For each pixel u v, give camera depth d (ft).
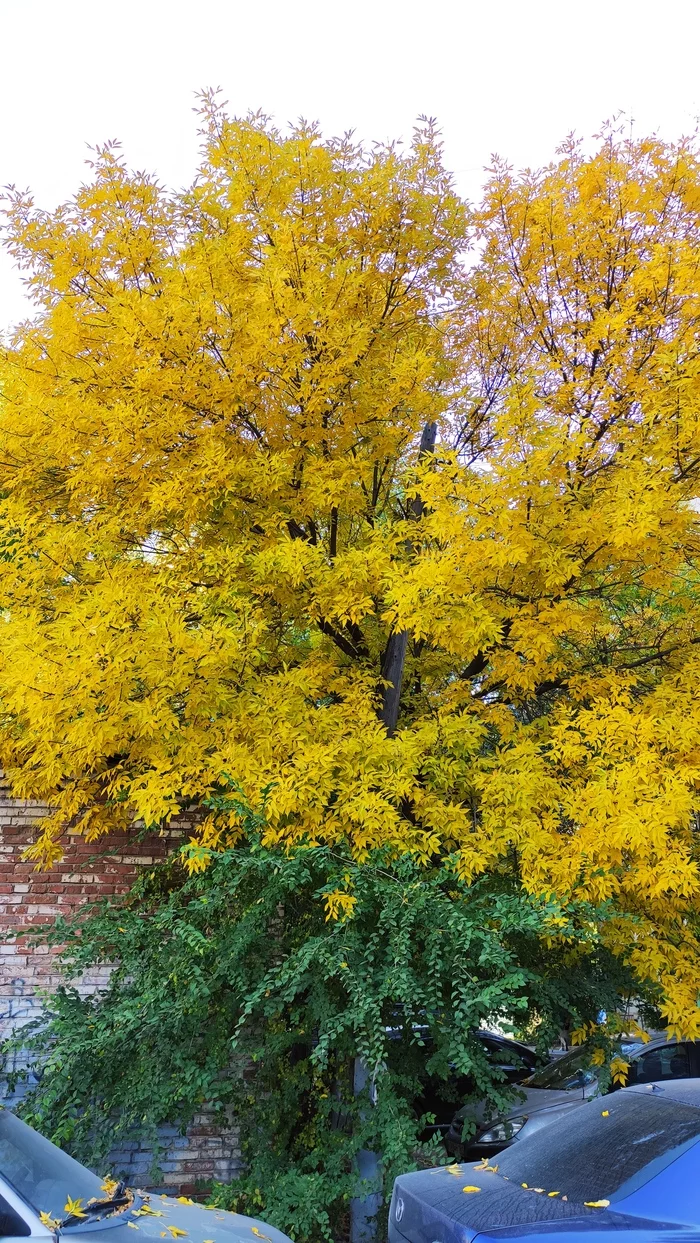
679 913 23.59
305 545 22.17
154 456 23.12
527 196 27.04
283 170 26.27
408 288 27.76
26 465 24.86
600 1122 14.06
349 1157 20.20
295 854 19.95
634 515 20.66
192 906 20.47
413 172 27.12
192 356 22.58
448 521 21.31
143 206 25.05
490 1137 25.22
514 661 23.76
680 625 27.66
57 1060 19.34
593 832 20.20
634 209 25.91
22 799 25.23
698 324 23.70
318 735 22.30
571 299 27.25
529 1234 10.98
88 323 23.97
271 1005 19.27
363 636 28.50
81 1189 13.37
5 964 24.35
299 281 23.25
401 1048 21.68
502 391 26.37
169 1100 19.70
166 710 20.47
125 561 24.04
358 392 24.48
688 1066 26.18
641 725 21.39
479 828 22.29
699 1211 10.98
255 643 22.21
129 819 25.46
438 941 18.67
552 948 21.50
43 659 20.02
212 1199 20.59
